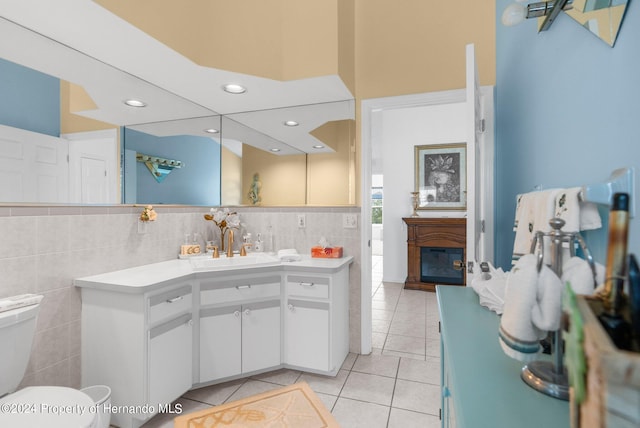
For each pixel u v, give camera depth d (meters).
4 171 1.41
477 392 0.62
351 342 2.59
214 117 2.82
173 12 1.69
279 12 2.10
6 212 1.41
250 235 2.78
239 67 1.98
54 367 1.61
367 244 2.56
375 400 1.95
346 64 2.23
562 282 0.59
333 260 2.39
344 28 2.20
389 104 2.45
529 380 0.64
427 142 4.98
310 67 2.05
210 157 2.78
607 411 0.32
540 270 0.61
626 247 0.38
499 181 2.11
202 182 2.69
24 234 1.48
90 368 1.72
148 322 1.64
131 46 1.66
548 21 1.09
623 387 0.32
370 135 2.54
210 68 1.91
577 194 0.78
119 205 1.96
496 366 0.72
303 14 2.07
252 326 2.16
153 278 1.76
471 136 1.44
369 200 2.56
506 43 1.86
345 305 2.47
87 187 1.77
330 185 2.65
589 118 0.85
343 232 2.60
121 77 1.95
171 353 1.79
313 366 2.19
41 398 1.21
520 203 1.20
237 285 2.11
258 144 2.81
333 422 1.74
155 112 2.21
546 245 0.86
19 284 1.46
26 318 1.32
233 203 2.92
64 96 1.64
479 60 2.21
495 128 2.17
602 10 0.75
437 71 2.32
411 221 4.79
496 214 2.18
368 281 2.57
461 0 2.27
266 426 1.70
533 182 1.36
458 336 0.89
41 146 1.54
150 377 1.66
